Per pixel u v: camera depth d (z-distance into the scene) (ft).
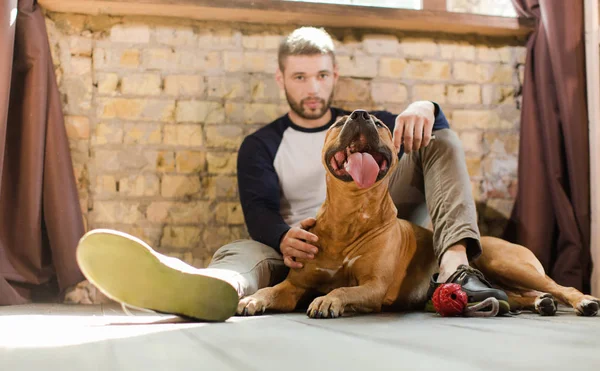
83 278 8.54
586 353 3.12
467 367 2.66
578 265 8.94
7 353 3.17
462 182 6.46
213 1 8.92
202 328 4.43
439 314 5.67
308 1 9.25
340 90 9.60
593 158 9.02
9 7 7.88
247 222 7.73
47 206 8.36
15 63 8.32
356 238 6.07
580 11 9.19
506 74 10.09
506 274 6.48
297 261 6.25
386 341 3.61
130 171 9.03
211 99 9.29
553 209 9.30
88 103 8.99
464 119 9.91
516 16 10.17
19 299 7.96
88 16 9.07
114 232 4.71
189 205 9.14
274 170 8.37
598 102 9.00
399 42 9.81
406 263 6.60
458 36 10.00
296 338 3.76
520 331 4.19
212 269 5.86
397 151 6.32
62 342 3.64
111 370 2.60
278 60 8.82
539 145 9.45
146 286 4.84
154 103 9.15
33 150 8.22
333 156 5.72
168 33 9.24
